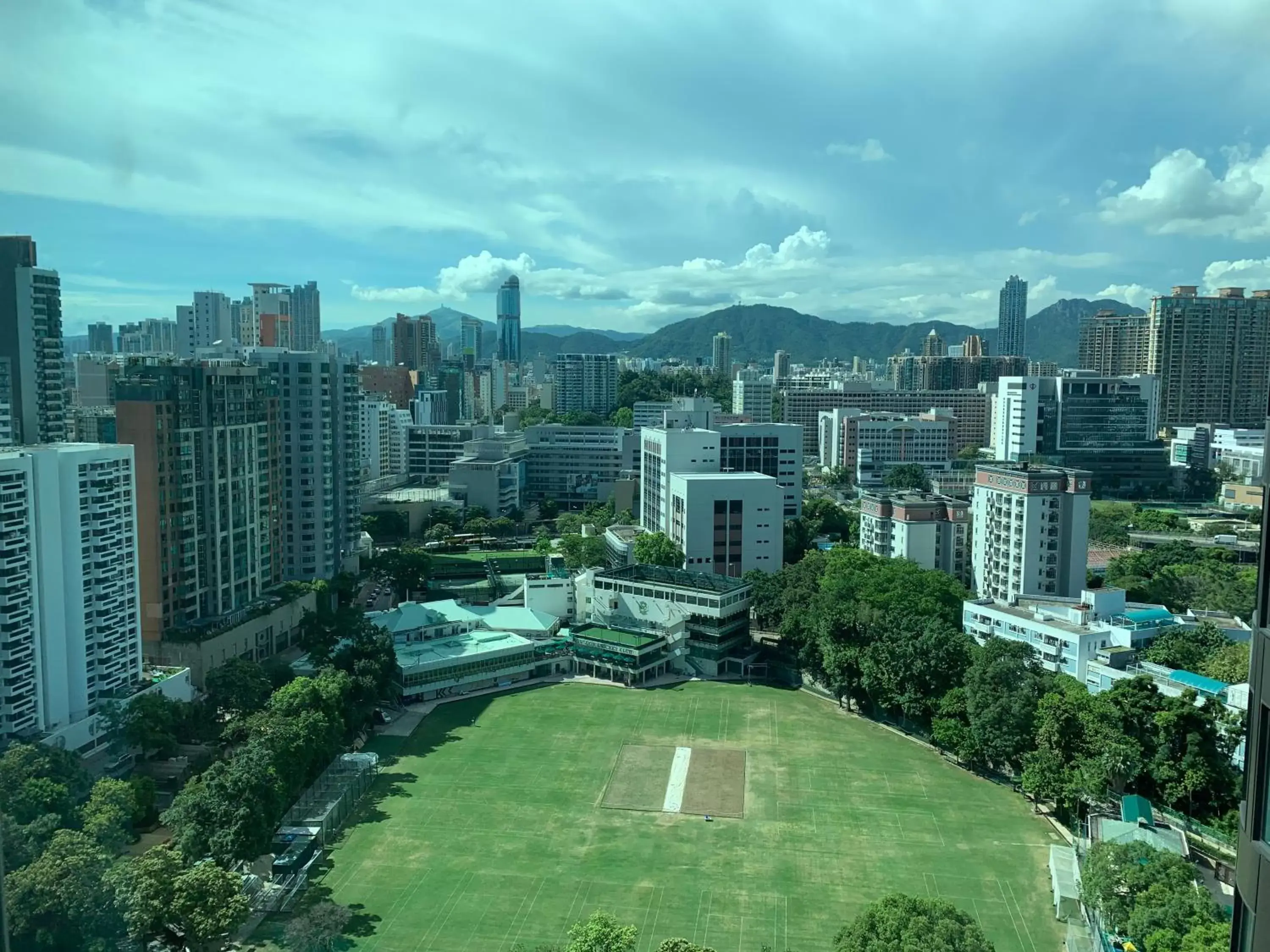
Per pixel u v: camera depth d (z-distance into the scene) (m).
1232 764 147.50
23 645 147.88
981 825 151.50
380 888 132.00
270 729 145.25
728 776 170.50
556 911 126.81
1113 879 111.25
